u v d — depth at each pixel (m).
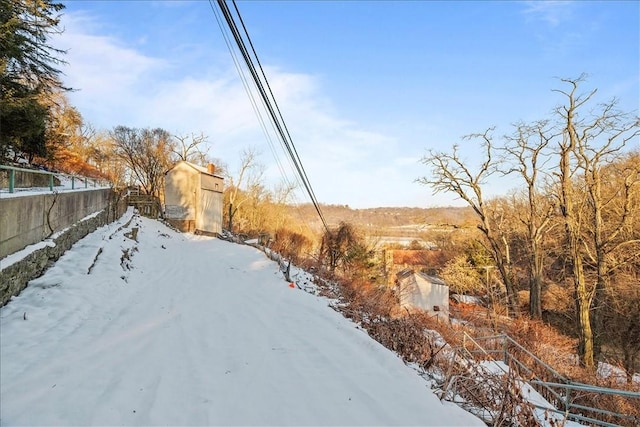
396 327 9.54
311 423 5.04
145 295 10.95
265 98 7.24
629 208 18.11
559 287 25.88
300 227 50.16
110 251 12.97
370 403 5.62
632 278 19.02
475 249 34.69
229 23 5.35
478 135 22.11
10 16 12.82
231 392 5.73
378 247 42.38
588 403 10.41
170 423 4.80
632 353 20.16
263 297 12.20
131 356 6.65
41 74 15.40
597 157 17.62
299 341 8.18
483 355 11.45
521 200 28.95
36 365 5.82
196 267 16.80
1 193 8.21
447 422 5.21
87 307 8.54
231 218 44.88
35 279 8.77
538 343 16.64
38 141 16.16
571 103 17.86
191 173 31.06
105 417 4.76
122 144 40.69
